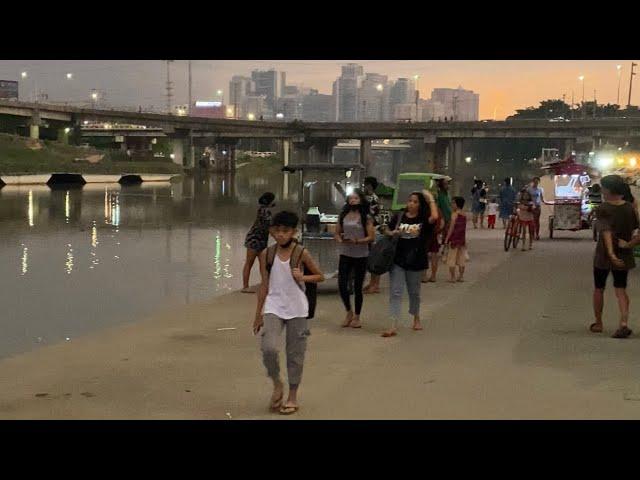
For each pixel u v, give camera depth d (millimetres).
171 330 11023
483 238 25047
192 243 30547
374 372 8320
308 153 127688
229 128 133500
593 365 8406
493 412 6852
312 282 7109
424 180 21344
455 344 9633
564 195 24516
